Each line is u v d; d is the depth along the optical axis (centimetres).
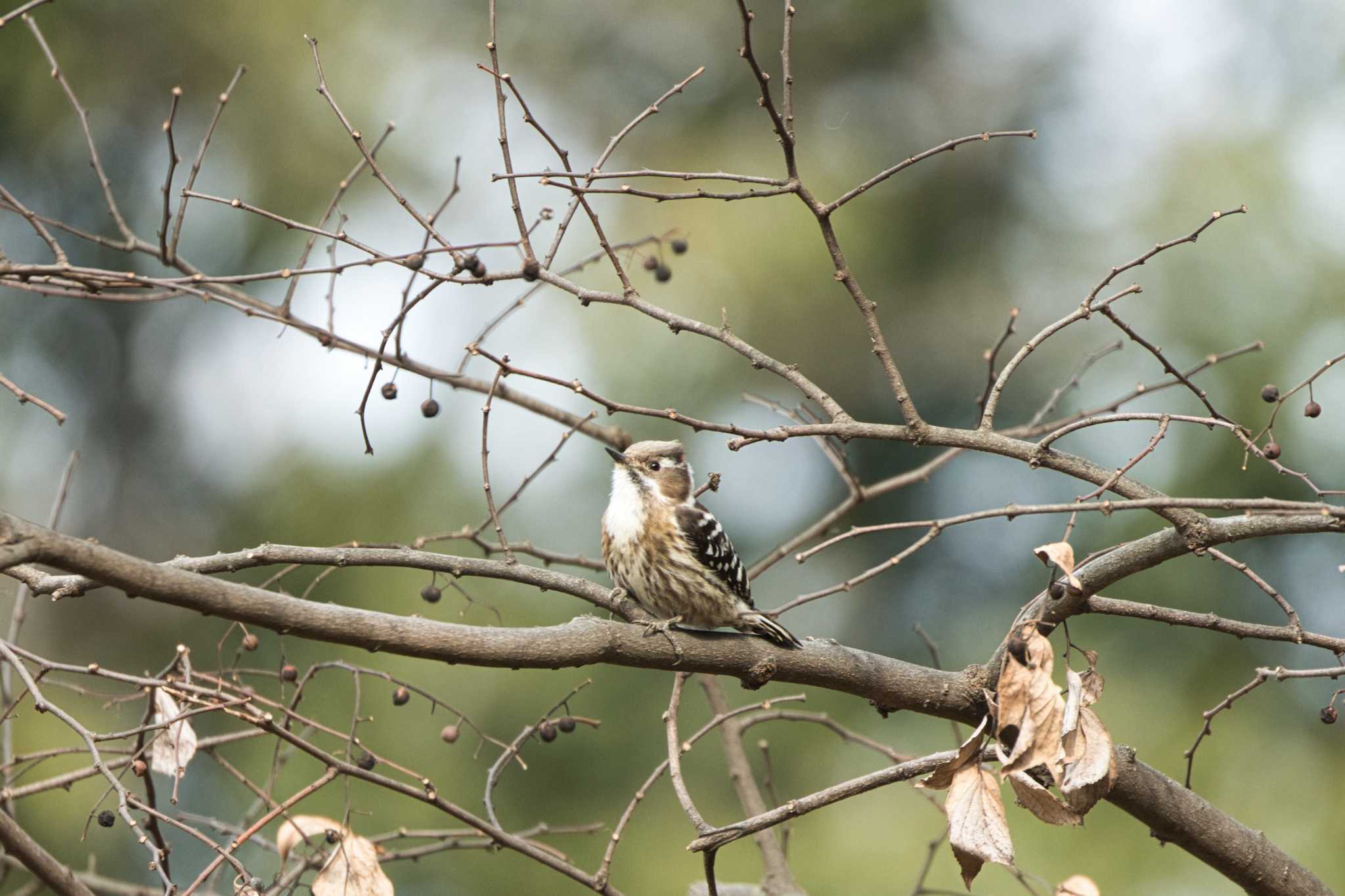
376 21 1839
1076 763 529
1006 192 1955
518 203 629
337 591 1511
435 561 602
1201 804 658
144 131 1853
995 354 773
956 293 1880
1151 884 1342
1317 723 1445
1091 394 1756
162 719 598
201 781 1396
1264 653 1464
